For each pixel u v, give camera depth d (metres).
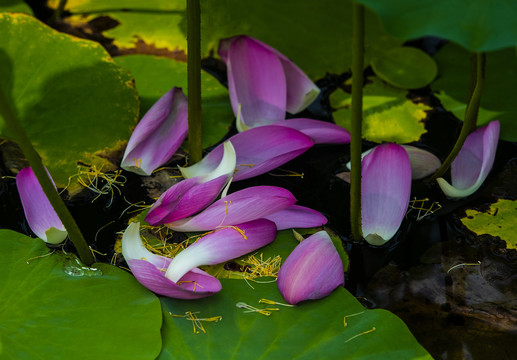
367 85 2.24
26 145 1.92
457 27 1.86
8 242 2.02
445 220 2.08
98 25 2.31
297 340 1.95
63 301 1.97
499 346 1.97
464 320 1.99
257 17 2.33
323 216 2.06
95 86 2.16
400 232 2.07
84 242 2.00
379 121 2.18
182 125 2.13
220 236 2.00
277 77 2.18
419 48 2.30
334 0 2.37
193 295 1.97
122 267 2.02
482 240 2.06
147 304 1.97
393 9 1.87
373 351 1.94
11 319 1.95
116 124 2.14
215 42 2.29
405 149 2.12
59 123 2.13
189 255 1.99
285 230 2.05
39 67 2.16
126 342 1.94
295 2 2.36
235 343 1.94
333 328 1.96
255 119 2.18
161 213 2.04
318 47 2.29
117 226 2.06
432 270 2.04
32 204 2.04
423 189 2.12
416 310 2.00
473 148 2.13
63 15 2.33
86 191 2.09
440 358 1.97
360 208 2.03
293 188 2.11
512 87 2.21
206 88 2.23
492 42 1.85
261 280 2.00
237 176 2.10
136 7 2.35
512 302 2.01
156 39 2.29
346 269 2.03
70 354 1.92
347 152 2.16
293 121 2.15
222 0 2.34
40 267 2.00
